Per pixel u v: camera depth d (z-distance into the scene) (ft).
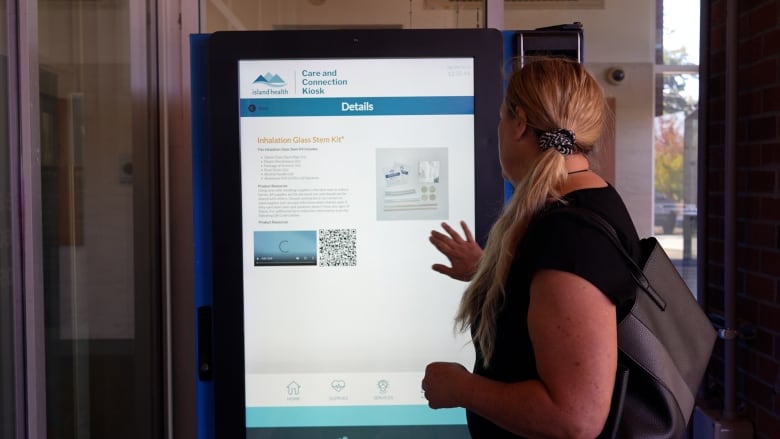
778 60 6.26
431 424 5.43
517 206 3.53
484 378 3.53
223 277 5.24
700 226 7.86
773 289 6.42
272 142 5.28
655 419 3.47
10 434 4.35
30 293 4.48
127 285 6.14
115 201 5.93
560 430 3.05
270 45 5.18
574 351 3.05
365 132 5.30
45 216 4.83
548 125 3.58
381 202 5.33
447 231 5.31
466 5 8.58
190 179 6.60
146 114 6.36
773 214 6.40
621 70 11.92
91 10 5.49
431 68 5.28
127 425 6.15
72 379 5.25
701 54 7.80
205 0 6.88
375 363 5.40
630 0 11.94
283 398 5.38
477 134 5.26
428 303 5.37
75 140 5.26
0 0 4.25
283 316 5.34
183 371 6.65
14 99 4.37
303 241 5.32
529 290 3.36
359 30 5.21
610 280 3.17
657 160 12.01
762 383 6.68
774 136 6.34
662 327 3.60
